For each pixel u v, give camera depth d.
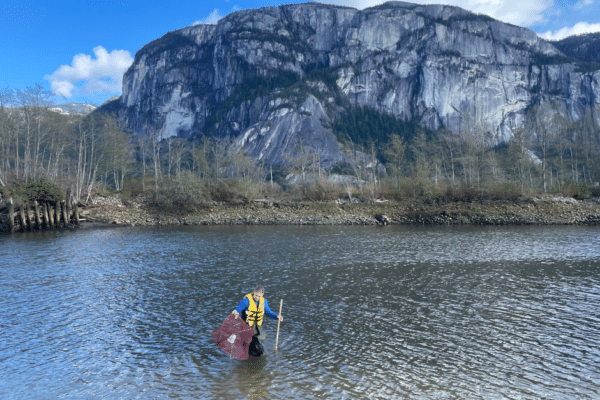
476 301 16.95
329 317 14.88
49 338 12.74
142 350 11.78
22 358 11.23
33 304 16.52
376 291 18.69
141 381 9.82
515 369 10.49
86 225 49.50
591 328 13.60
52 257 27.72
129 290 18.80
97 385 9.62
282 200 62.25
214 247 32.56
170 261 26.28
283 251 30.55
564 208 54.66
